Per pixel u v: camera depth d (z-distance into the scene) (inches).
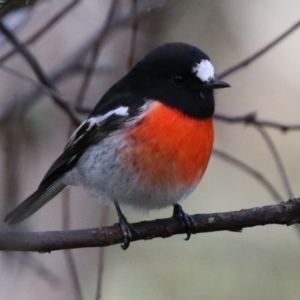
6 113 425.7
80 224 484.4
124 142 334.0
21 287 449.4
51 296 454.9
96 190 354.0
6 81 459.2
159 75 339.9
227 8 514.9
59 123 476.4
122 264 486.6
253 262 485.1
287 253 485.4
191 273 483.5
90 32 483.2
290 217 307.9
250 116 370.0
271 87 565.0
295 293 472.1
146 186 337.4
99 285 327.3
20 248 294.5
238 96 562.6
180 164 332.2
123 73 476.4
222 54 522.9
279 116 560.7
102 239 311.9
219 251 489.1
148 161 331.6
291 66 569.9
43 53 494.3
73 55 441.4
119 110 341.1
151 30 475.8
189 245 491.8
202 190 534.6
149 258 489.7
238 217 313.7
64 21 502.6
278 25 541.6
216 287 478.3
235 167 542.3
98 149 346.6
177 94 334.3
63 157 365.1
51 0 457.4
